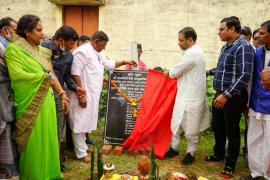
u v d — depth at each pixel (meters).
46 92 3.68
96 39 4.60
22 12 10.42
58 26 10.32
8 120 3.52
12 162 3.60
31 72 3.59
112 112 5.21
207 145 5.61
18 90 3.62
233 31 4.14
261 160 4.11
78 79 4.52
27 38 3.66
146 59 10.20
